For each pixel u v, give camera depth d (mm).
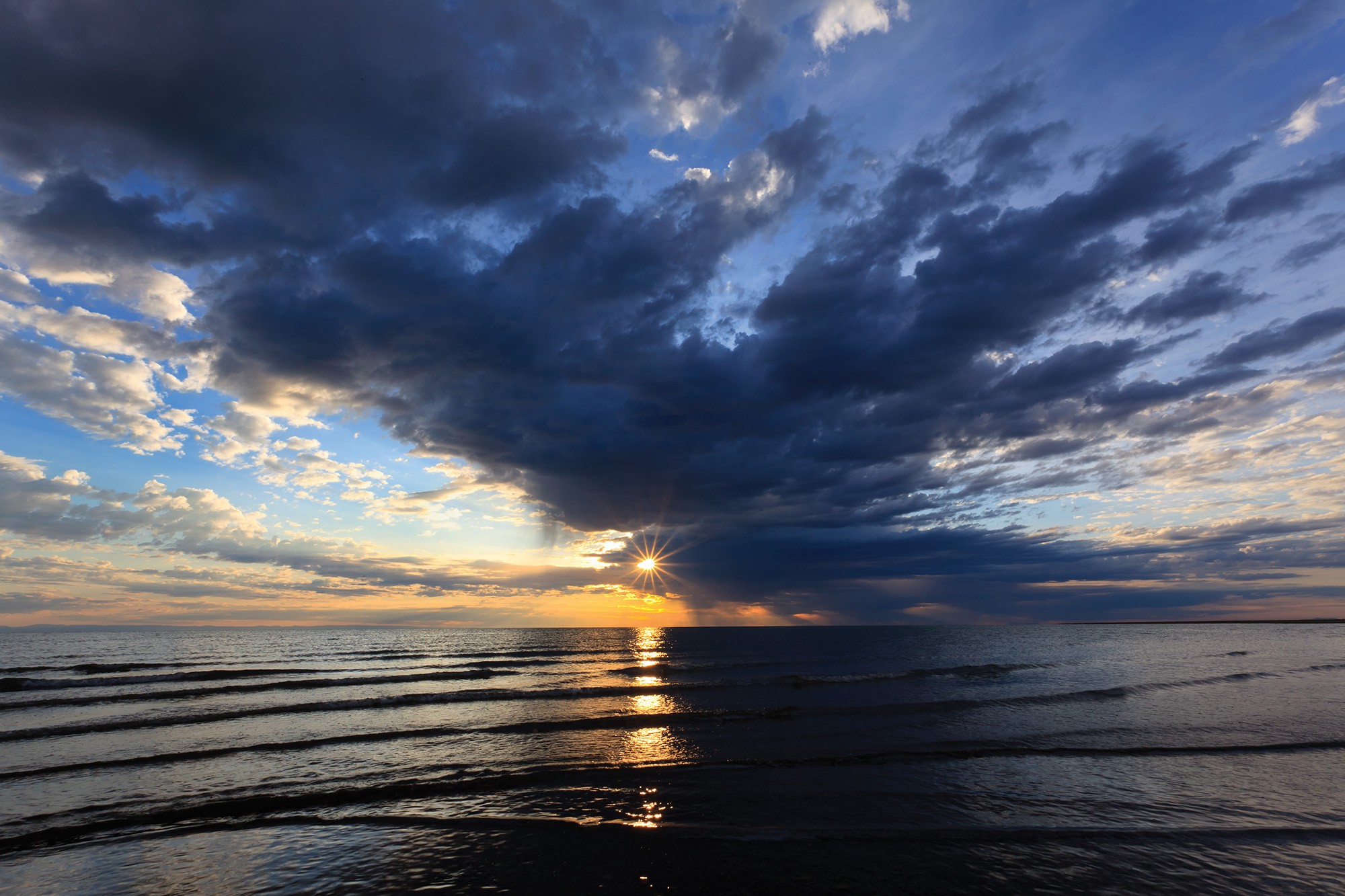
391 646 67812
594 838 9375
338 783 12336
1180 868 8234
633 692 25828
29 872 8266
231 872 8250
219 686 28781
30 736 17172
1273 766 13273
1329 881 7891
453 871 8242
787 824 9953
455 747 15453
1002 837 9336
